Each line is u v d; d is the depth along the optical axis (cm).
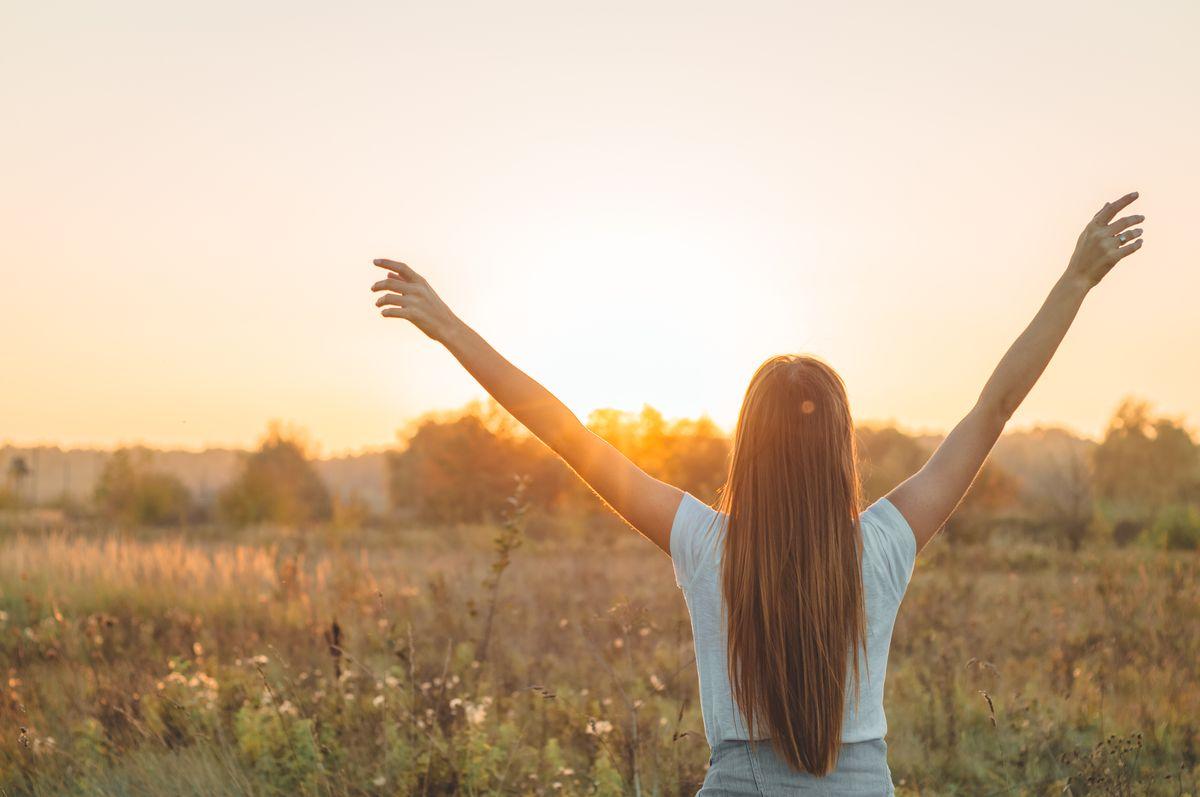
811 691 154
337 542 2052
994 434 166
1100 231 162
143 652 765
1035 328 164
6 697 574
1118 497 3262
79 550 1309
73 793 462
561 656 747
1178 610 877
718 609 160
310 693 566
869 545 161
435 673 615
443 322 158
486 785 429
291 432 5075
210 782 455
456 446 3778
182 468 13288
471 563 1368
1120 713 580
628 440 2638
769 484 159
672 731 497
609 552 1853
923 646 766
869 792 157
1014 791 448
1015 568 1625
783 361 169
